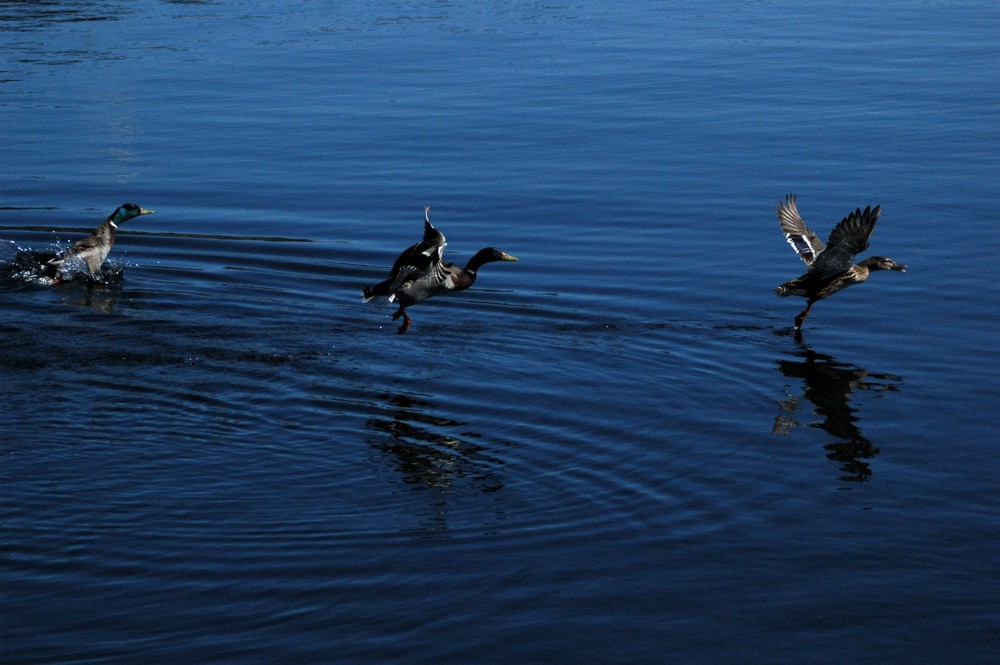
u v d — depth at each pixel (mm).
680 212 18641
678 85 26734
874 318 14672
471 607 8539
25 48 30156
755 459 10852
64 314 14742
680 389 12555
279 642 8117
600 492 10242
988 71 28062
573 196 19344
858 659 7988
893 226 17906
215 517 9719
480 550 9281
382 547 9297
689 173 20562
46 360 13125
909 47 30969
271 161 21109
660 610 8516
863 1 39000
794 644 8148
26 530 9398
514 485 10344
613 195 19406
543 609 8523
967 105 24984
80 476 10336
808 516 9812
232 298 15523
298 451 10984
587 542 9414
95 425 11438
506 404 12156
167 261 16828
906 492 10211
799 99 25578
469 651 8047
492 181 20078
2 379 12547
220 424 11562
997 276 15898
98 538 9328
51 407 11844
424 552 9250
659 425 11625
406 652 8031
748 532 9578
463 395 12398
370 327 14484
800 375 12922
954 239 17312
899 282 15820
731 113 24453
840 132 23062
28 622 8258
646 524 9703
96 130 22891
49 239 17594
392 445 11148
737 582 8859
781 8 37594
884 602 8617
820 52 30375
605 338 14109
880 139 22594
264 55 29516
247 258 16875
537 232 17797
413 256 11977
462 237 17547
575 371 13070
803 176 20359
